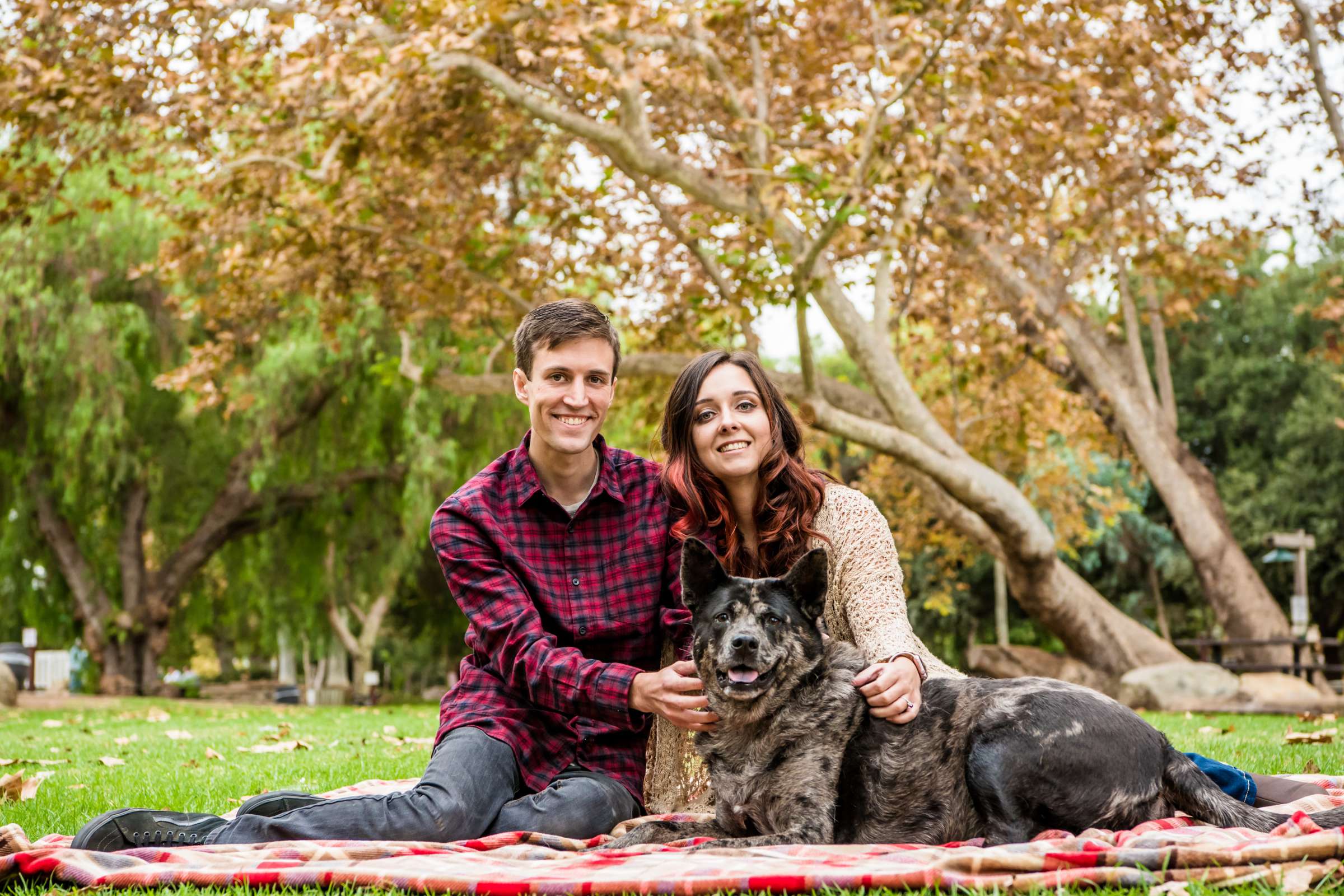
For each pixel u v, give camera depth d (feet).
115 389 72.23
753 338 46.80
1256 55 52.29
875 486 75.51
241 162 45.34
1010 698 11.68
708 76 47.34
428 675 153.69
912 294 51.03
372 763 24.36
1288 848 9.29
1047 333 54.44
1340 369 92.68
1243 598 63.36
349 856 10.93
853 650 13.03
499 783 12.55
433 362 57.47
